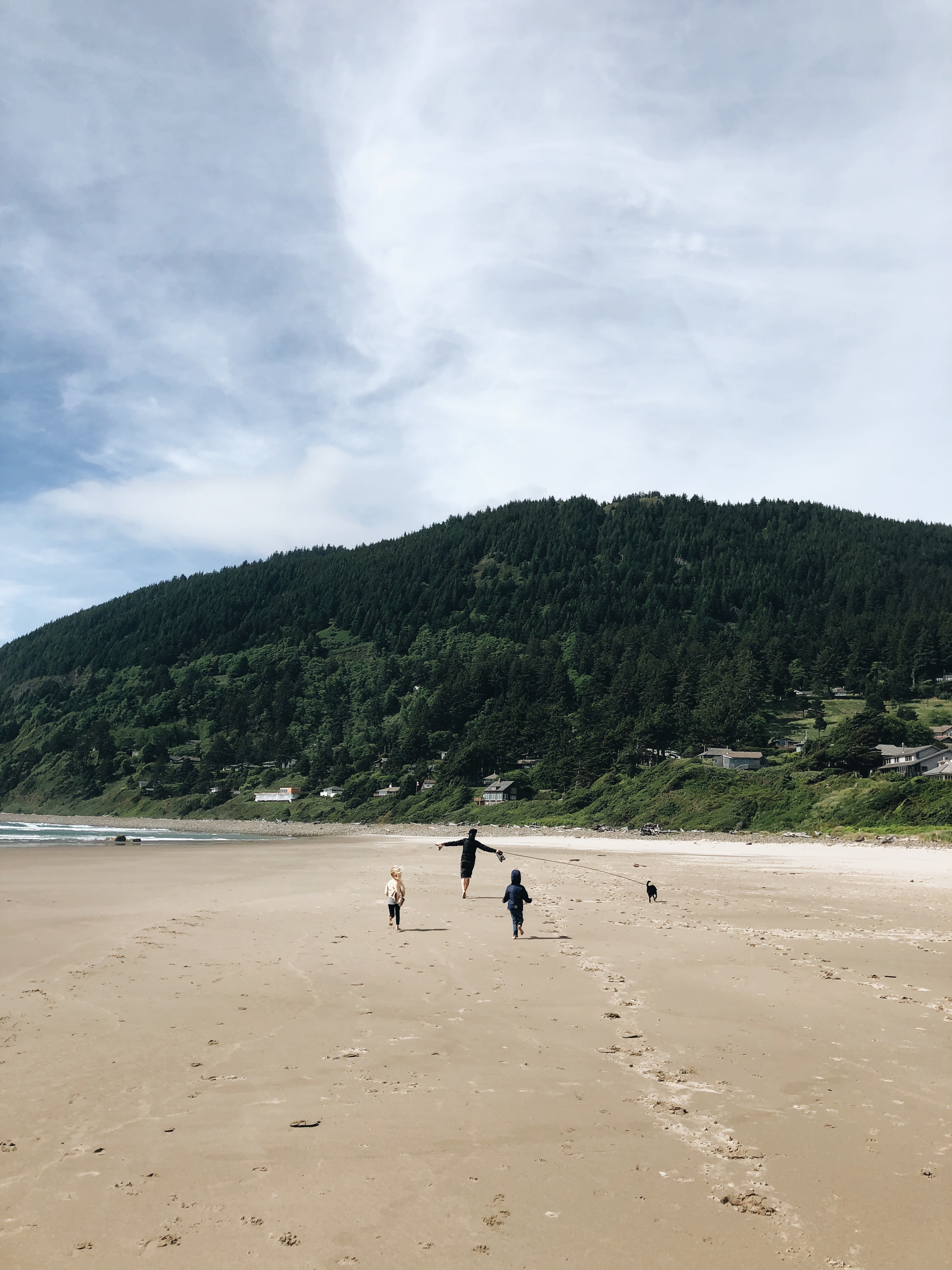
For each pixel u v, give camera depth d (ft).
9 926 57.36
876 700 488.85
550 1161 20.11
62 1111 23.17
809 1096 24.68
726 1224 17.10
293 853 172.96
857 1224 17.10
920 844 167.73
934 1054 28.78
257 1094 24.66
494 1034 31.04
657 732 435.94
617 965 44.45
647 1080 26.03
